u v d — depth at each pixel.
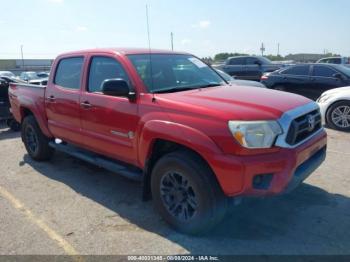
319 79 10.95
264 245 3.22
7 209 4.09
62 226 3.66
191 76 4.33
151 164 3.68
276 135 3.02
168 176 3.46
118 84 3.59
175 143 3.38
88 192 4.55
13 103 6.26
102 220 3.77
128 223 3.69
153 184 3.60
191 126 3.15
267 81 12.38
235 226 3.56
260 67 17.88
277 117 3.07
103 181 4.93
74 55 4.81
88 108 4.34
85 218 3.82
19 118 6.12
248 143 2.93
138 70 3.88
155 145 3.54
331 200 4.11
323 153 3.80
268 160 2.96
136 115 3.67
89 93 4.36
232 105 3.19
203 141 3.05
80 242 3.35
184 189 3.36
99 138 4.27
